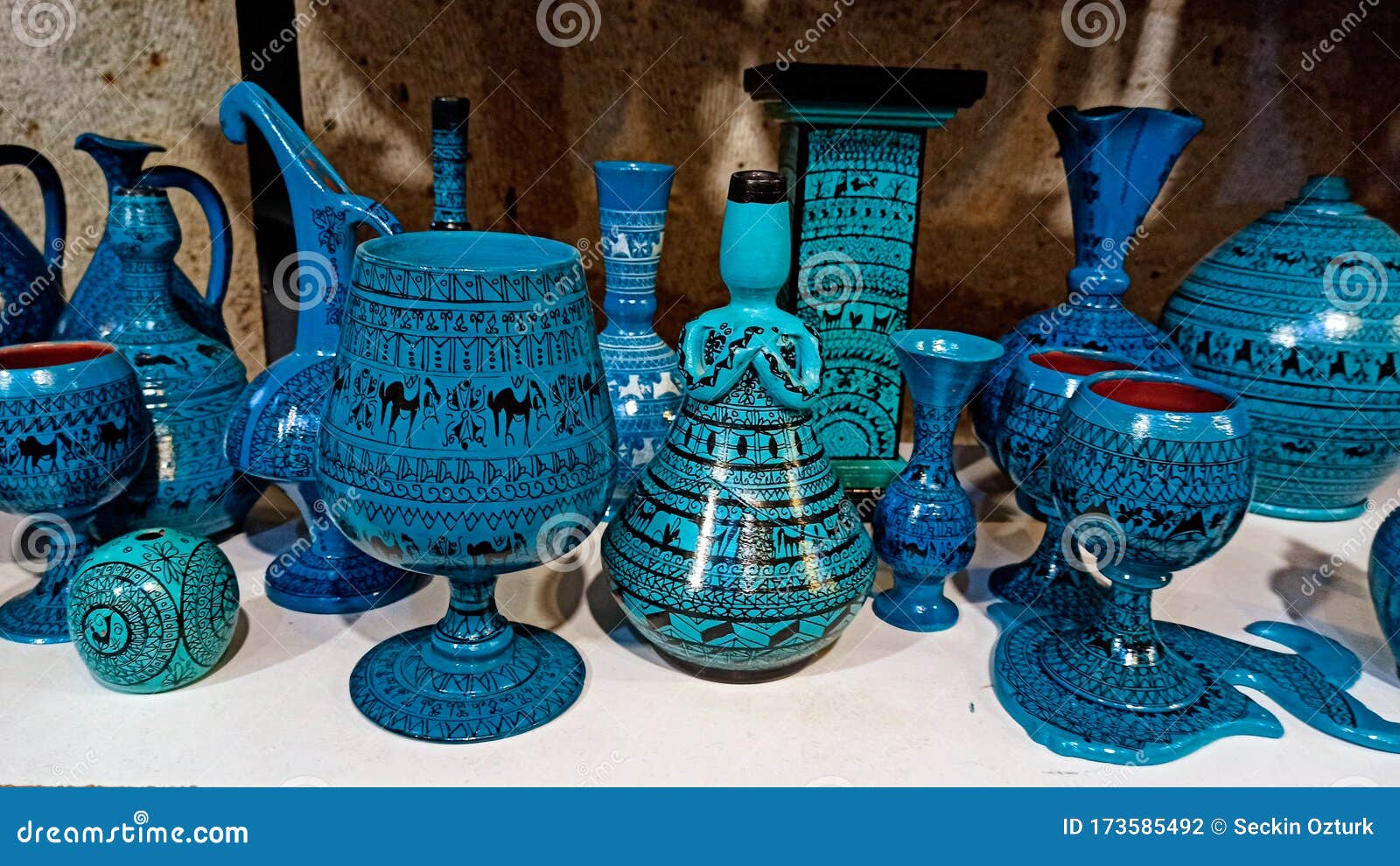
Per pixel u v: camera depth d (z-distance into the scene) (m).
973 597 0.98
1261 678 0.83
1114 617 0.82
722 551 0.75
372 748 0.74
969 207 1.37
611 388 1.01
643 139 1.35
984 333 1.43
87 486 0.83
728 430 0.78
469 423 0.66
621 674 0.83
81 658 0.79
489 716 0.76
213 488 0.96
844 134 0.96
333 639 0.88
